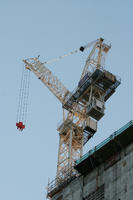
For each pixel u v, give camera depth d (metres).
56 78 139.88
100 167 86.00
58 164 118.00
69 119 126.75
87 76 129.50
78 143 123.81
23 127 126.44
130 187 78.12
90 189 85.06
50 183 95.75
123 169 81.38
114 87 128.88
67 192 89.62
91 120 125.31
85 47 144.75
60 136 125.88
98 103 125.00
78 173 91.06
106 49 140.12
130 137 82.81
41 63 144.38
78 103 131.62
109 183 81.94
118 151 84.12
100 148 85.00
